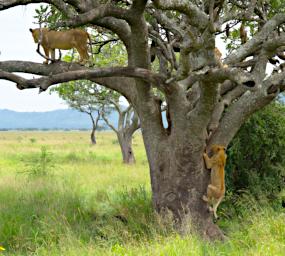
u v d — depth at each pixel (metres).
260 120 16.17
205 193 13.10
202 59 10.69
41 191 18.05
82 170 27.98
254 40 13.16
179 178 12.97
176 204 13.02
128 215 13.80
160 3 9.55
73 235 11.91
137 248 10.39
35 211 14.59
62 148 54.00
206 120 12.13
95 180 23.27
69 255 10.37
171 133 12.99
